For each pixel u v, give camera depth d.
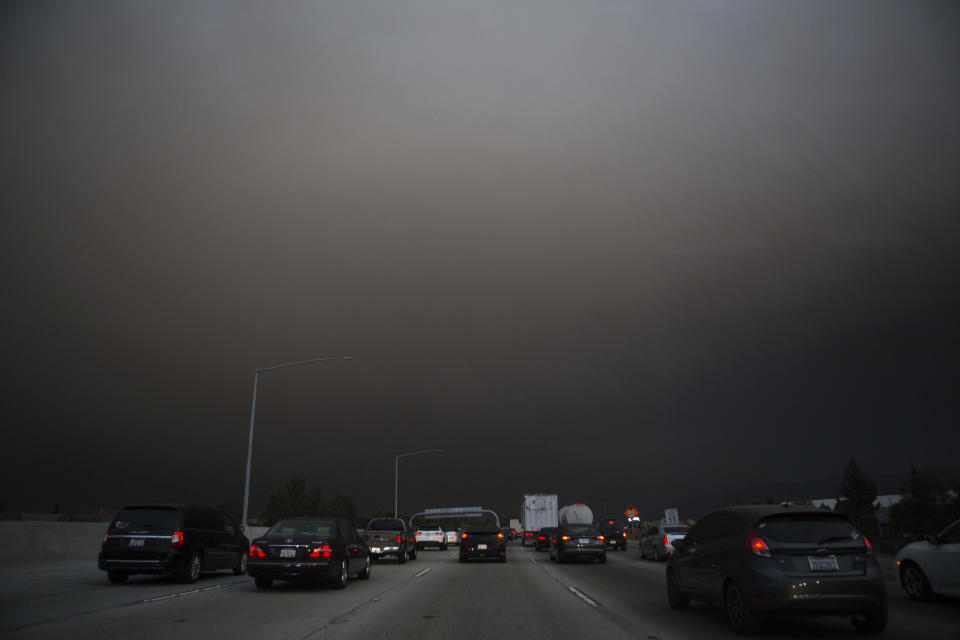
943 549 12.02
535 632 9.80
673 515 33.97
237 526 20.19
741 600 9.41
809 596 8.94
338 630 9.91
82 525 24.70
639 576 20.61
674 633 9.68
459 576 20.72
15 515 31.61
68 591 15.11
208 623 10.48
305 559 15.45
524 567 25.22
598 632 9.78
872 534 31.78
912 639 8.97
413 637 9.37
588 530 27.20
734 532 9.96
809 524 9.53
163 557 16.16
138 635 9.34
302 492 62.72
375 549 27.19
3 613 11.45
